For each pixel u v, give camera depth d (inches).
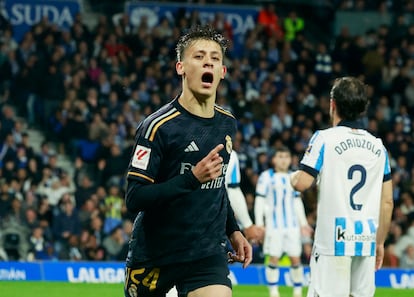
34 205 851.4
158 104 1021.8
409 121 1061.8
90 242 838.5
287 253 667.4
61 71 1038.4
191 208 267.1
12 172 883.4
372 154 342.0
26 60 1047.6
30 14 1133.7
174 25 1155.3
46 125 1024.2
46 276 773.9
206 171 254.8
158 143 264.8
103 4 1169.4
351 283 345.7
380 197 347.3
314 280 343.6
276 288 663.8
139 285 276.2
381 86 1123.3
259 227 630.5
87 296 652.7
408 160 1011.9
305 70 1127.0
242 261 289.3
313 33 1230.9
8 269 771.4
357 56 1135.0
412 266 871.1
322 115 1071.0
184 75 270.4
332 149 340.2
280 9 1232.8
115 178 917.8
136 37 1097.4
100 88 1027.9
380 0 1237.7
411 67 1139.9
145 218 271.0
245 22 1186.6
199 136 267.7
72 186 948.0
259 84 1088.2
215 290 265.9
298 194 665.0
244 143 999.0
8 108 964.0
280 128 1037.2
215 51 267.4
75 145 981.2
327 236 340.2
